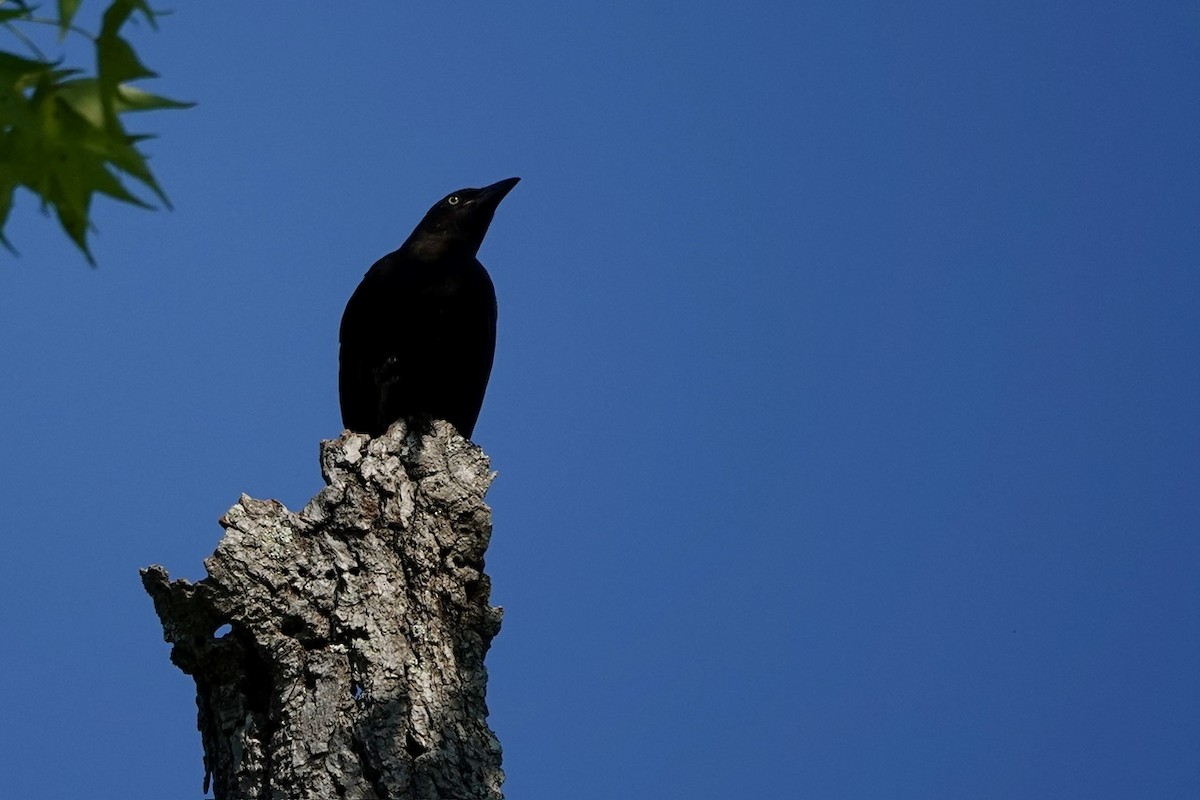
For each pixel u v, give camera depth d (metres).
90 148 4.73
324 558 10.28
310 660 9.90
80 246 4.74
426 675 9.89
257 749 9.66
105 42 4.72
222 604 9.96
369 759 9.45
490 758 9.77
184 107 4.83
